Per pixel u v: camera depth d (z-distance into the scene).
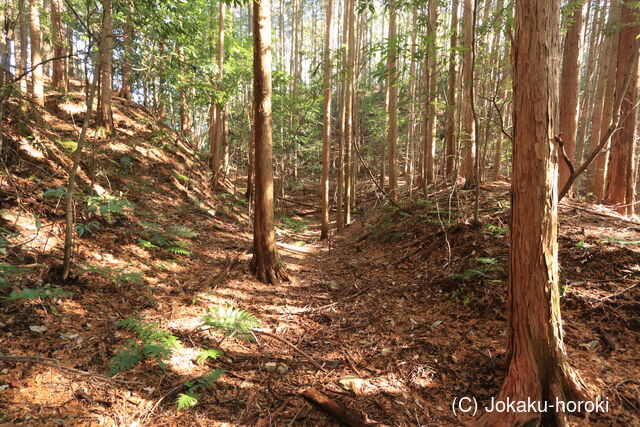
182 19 5.94
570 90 6.95
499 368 3.11
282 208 13.95
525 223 2.56
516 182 2.58
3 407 2.23
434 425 2.67
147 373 2.90
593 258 4.26
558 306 2.62
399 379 3.21
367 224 10.13
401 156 19.61
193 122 14.63
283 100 12.54
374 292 5.26
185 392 2.78
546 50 2.37
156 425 2.41
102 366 2.85
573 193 7.34
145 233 5.74
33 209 4.57
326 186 9.78
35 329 3.02
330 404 2.75
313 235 11.05
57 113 8.38
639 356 3.06
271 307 4.73
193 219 7.94
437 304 4.56
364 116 20.05
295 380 3.15
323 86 9.57
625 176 7.19
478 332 3.77
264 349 3.62
